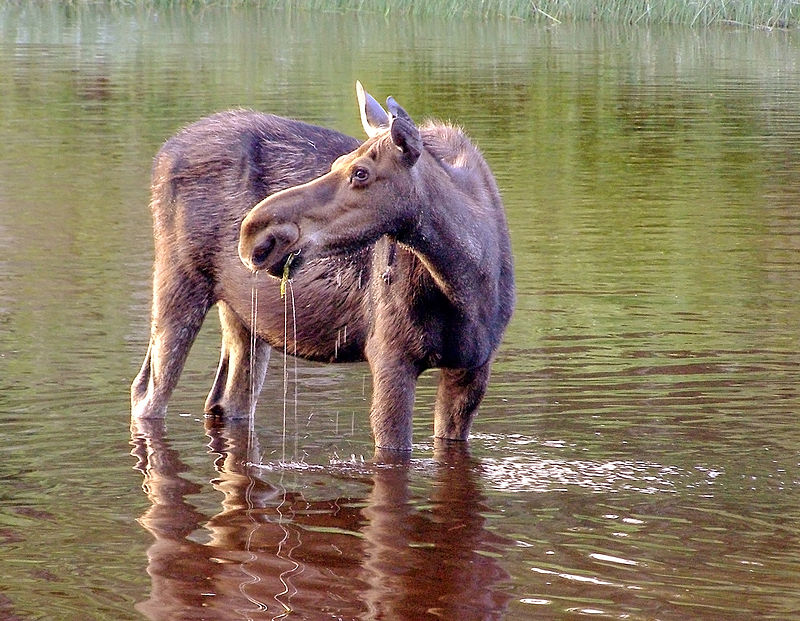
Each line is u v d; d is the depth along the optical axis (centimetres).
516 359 2619
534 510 1798
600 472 1962
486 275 1958
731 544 1666
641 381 2462
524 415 2264
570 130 5381
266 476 1953
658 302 3059
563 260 3459
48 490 1878
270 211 1758
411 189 1817
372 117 2002
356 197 1794
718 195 4259
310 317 2128
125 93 6206
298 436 2159
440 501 1836
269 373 2572
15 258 3444
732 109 5838
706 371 2527
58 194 4228
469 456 2047
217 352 2731
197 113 5622
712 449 2073
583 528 1723
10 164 4684
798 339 2753
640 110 5825
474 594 1507
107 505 1817
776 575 1563
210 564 1599
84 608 1470
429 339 1989
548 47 8031
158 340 2280
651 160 4822
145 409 2262
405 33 8856
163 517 1769
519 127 5428
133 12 10481
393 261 1980
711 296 3109
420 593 1510
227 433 2183
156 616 1449
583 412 2277
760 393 2383
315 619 1441
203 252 2247
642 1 9075
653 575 1562
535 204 4138
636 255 3512
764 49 7894
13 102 5988
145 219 3916
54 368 2525
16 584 1536
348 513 1789
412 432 2147
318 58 7462
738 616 1446
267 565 1597
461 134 2116
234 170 2222
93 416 2258
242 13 10350
